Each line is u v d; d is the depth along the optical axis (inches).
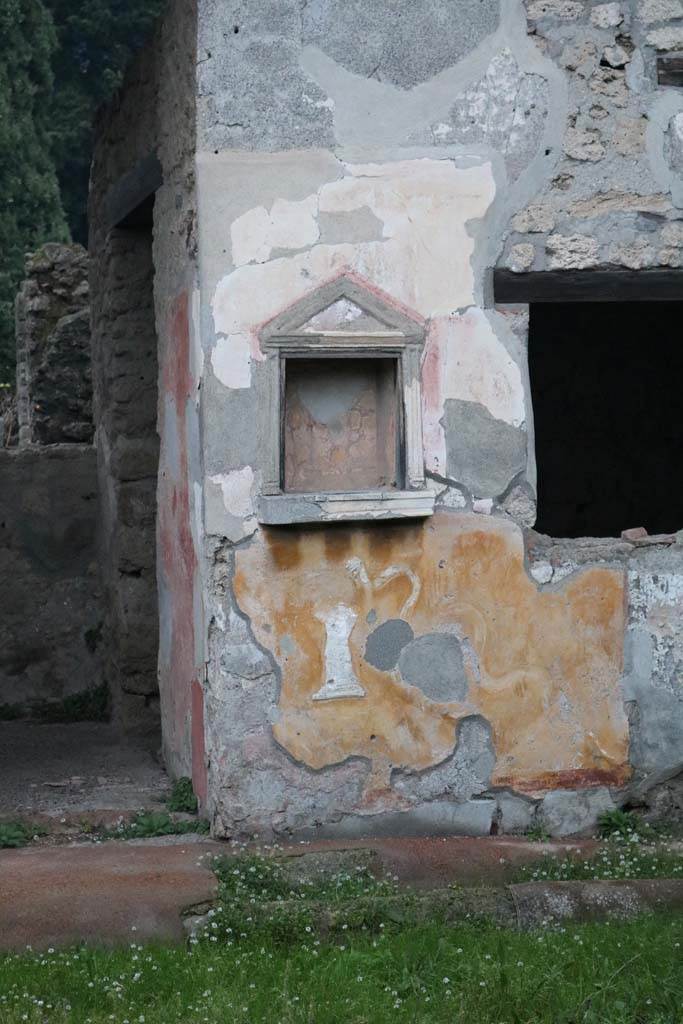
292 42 261.6
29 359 467.2
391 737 263.6
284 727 260.5
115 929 220.5
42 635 408.8
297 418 264.8
